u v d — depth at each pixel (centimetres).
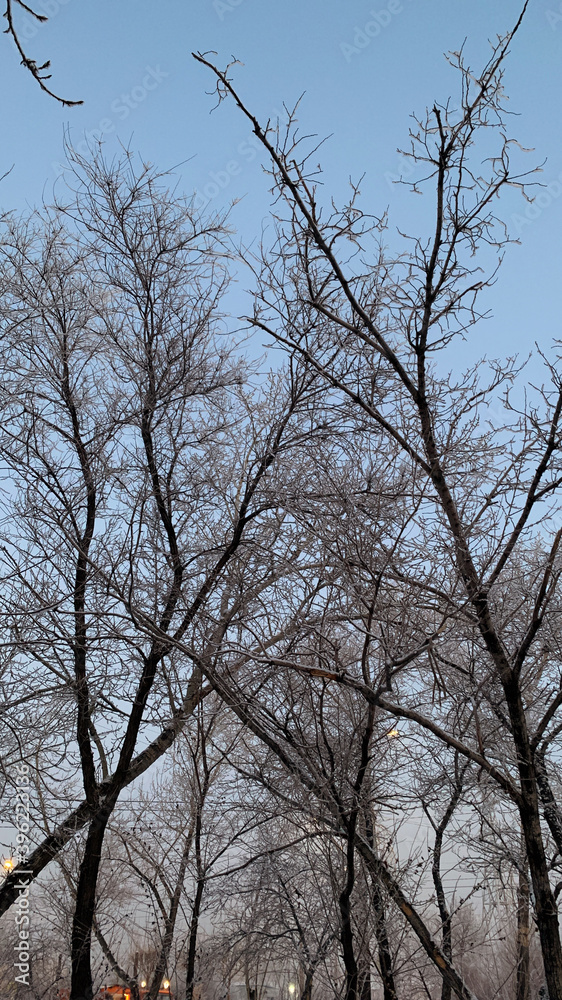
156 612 755
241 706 745
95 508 805
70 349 814
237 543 761
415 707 780
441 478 628
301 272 668
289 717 761
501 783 638
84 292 803
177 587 773
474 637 695
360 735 761
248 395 817
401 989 952
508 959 1264
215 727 890
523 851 857
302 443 777
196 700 800
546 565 627
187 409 829
